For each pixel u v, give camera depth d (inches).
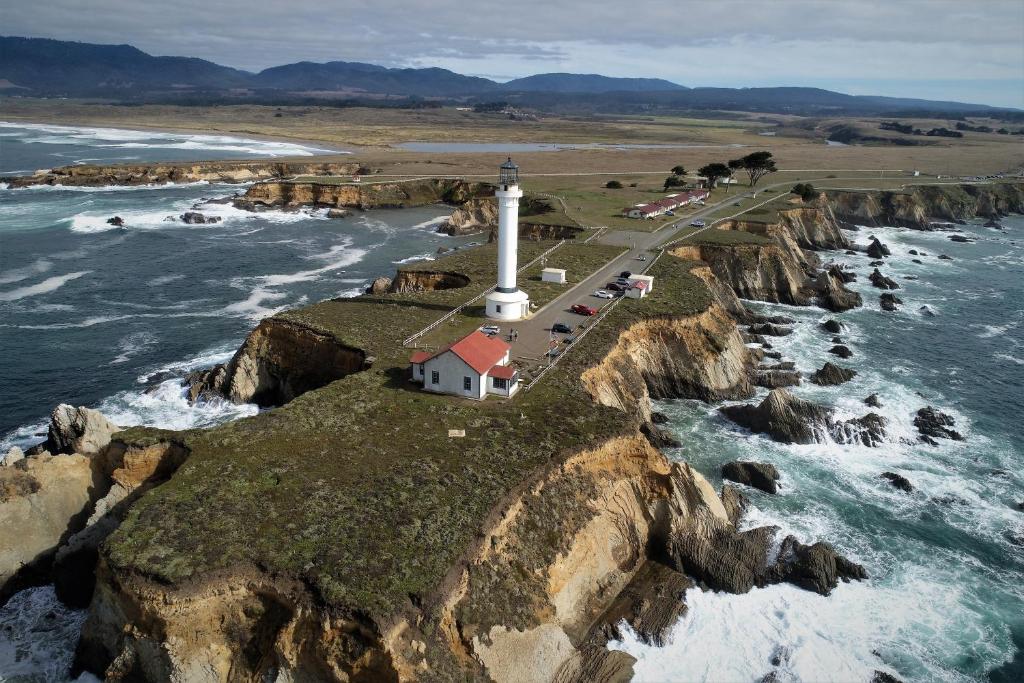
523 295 2598.4
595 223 4441.4
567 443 1690.5
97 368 2711.6
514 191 2434.8
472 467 1569.9
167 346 2942.9
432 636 1186.6
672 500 1722.4
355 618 1154.7
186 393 2475.4
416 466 1567.4
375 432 1724.9
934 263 4744.1
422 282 3230.8
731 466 2068.2
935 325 3479.3
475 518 1395.2
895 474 2094.0
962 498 2001.7
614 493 1689.2
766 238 4106.8
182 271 4035.4
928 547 1800.0
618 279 3036.4
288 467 1547.7
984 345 3225.9
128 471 1633.9
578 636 1453.0
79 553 1528.1
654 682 1380.4
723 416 2456.9
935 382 2805.1
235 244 4729.3
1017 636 1523.1
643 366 2581.2
